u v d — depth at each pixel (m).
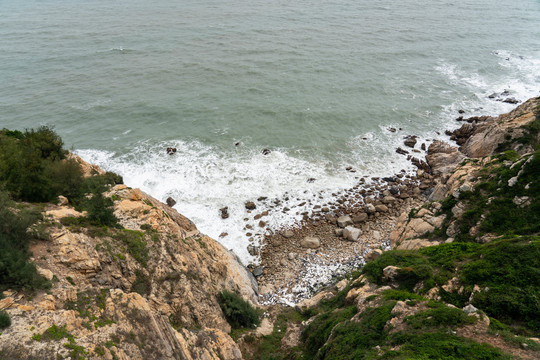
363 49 87.50
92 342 13.66
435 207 33.56
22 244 16.34
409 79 72.25
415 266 23.83
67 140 51.69
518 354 14.42
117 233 21.28
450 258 23.94
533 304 17.73
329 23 108.56
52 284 15.35
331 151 50.78
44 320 13.32
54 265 16.70
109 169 45.84
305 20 112.06
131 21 112.25
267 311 29.23
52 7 135.62
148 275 20.83
